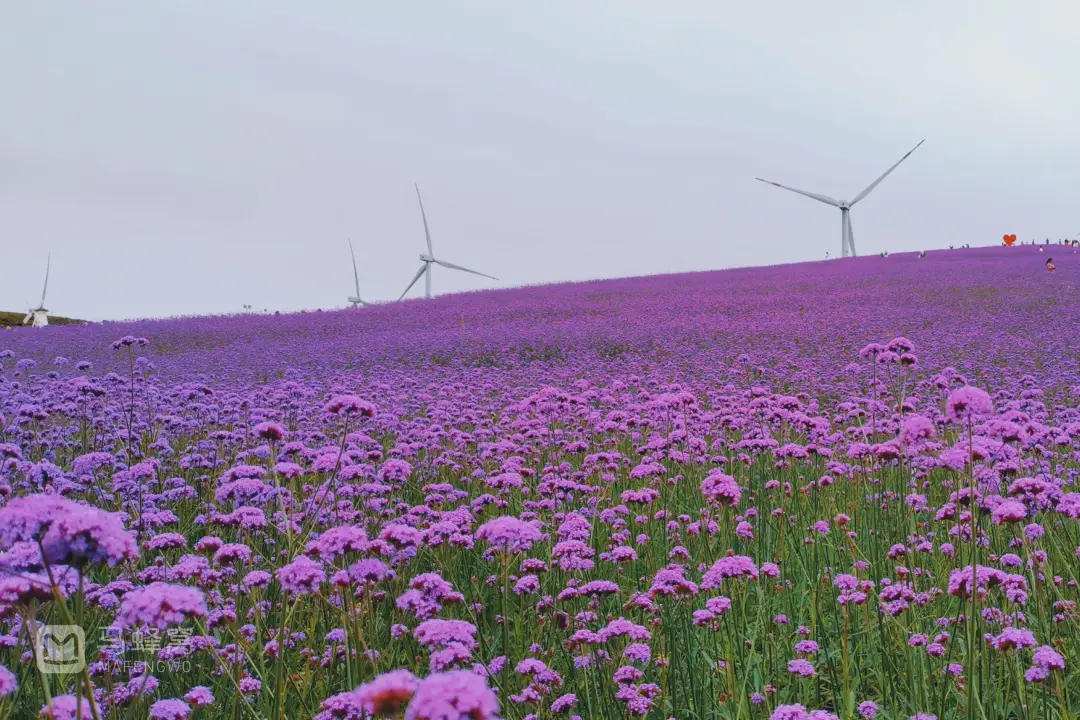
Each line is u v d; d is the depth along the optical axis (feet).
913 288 157.28
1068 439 28.68
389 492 26.86
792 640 17.78
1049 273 179.63
